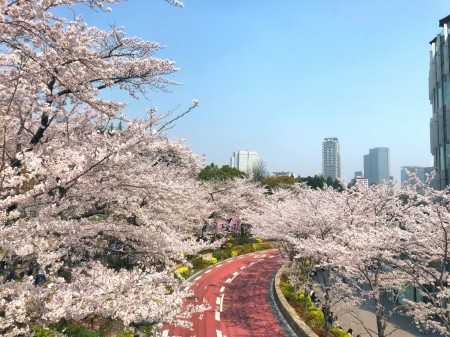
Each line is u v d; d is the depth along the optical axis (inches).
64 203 247.9
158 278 246.1
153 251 377.7
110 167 281.4
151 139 309.6
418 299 751.7
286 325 601.0
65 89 273.9
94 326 394.3
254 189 1547.7
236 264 1135.0
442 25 922.7
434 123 992.9
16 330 195.8
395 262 404.2
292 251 769.6
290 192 1627.7
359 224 551.2
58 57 233.8
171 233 395.9
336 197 687.1
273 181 2299.5
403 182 534.6
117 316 214.4
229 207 1326.3
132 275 231.6
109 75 269.1
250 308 689.6
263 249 1496.1
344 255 437.4
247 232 1672.0
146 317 227.1
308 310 666.2
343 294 624.1
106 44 321.1
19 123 319.6
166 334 514.9
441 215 345.1
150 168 362.9
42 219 225.6
